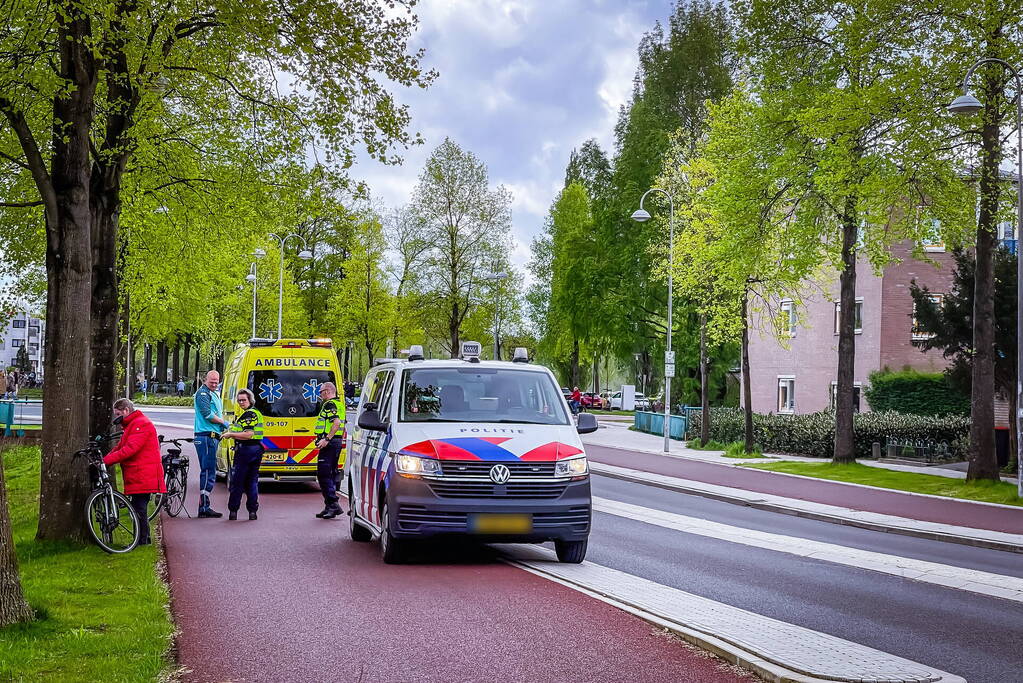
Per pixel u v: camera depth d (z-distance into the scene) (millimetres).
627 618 8156
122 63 13586
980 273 24062
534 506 10680
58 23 11664
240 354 21859
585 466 11055
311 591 9289
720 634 7531
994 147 23453
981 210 23844
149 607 8273
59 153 12148
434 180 64062
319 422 16047
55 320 12141
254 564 10992
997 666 7348
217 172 18953
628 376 91125
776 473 29125
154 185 19188
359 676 6328
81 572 10258
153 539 12891
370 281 66750
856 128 23844
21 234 20297
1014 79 22453
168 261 24453
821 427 35438
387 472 11023
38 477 23312
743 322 36438
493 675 6387
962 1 22266
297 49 14414
